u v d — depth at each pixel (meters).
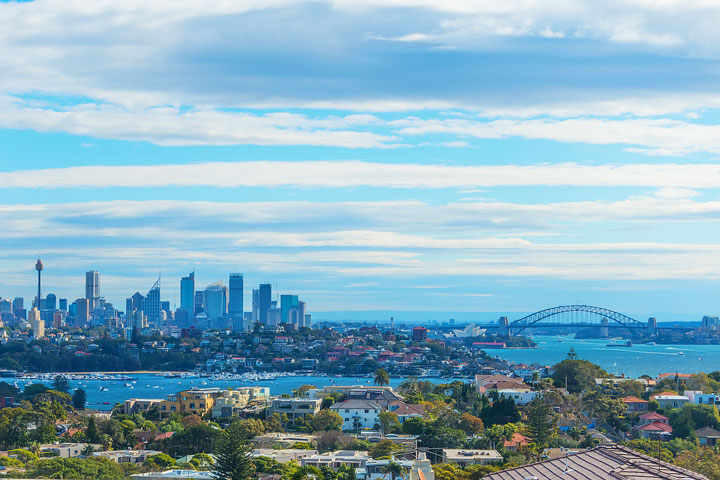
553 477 98.25
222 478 194.75
